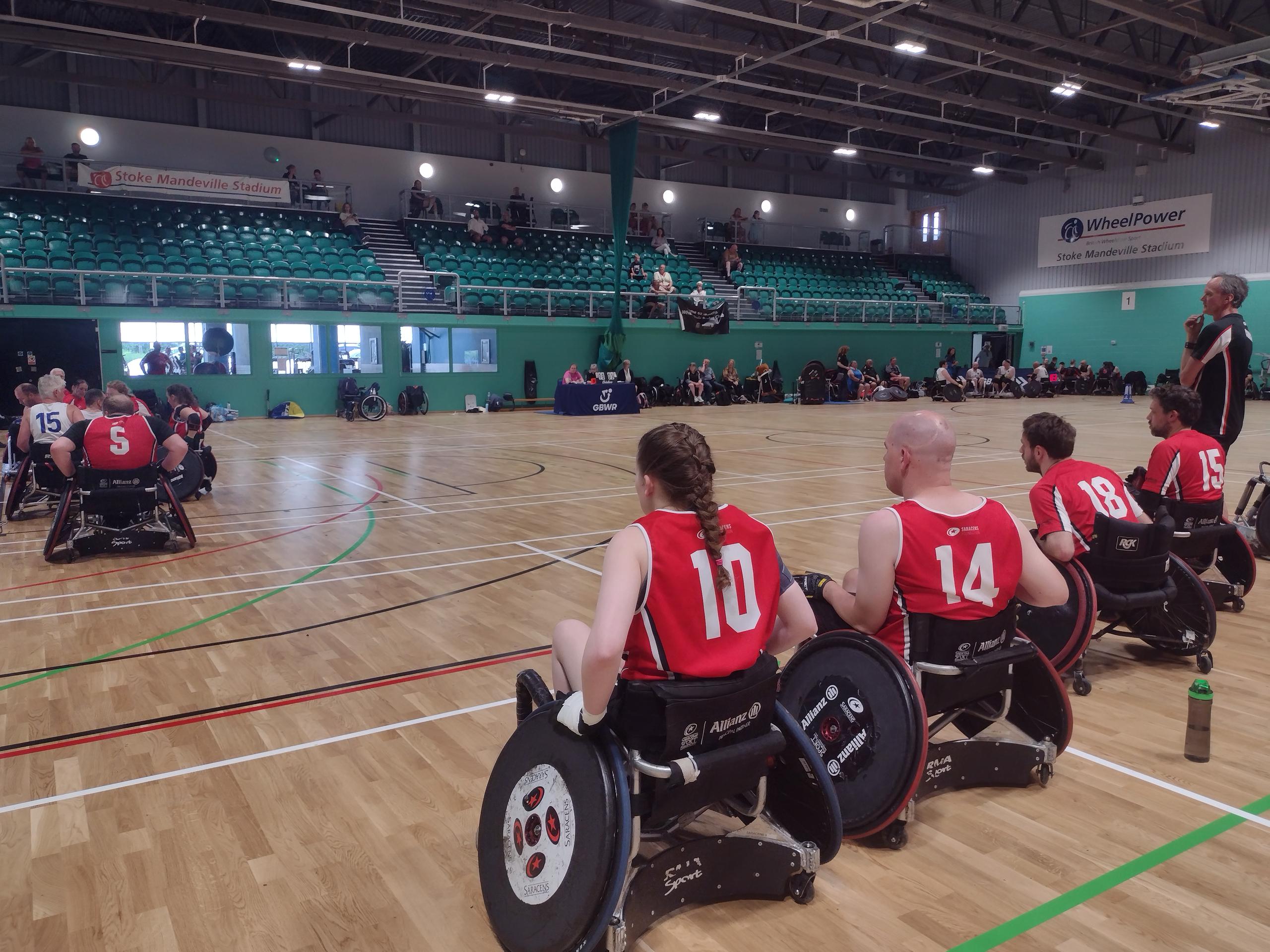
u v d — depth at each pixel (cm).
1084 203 2859
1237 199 2494
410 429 1733
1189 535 458
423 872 247
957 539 250
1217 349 503
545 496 921
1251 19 1805
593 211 2755
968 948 212
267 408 2020
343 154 2367
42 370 1780
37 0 1759
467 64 2139
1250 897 232
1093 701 371
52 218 1922
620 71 1880
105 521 653
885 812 246
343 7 1630
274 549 670
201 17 1409
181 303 1877
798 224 3125
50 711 362
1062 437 374
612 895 187
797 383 2659
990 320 3059
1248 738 333
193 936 218
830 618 292
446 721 351
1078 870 246
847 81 2019
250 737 336
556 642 245
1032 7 1903
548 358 2378
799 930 221
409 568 607
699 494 198
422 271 2248
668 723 189
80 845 260
